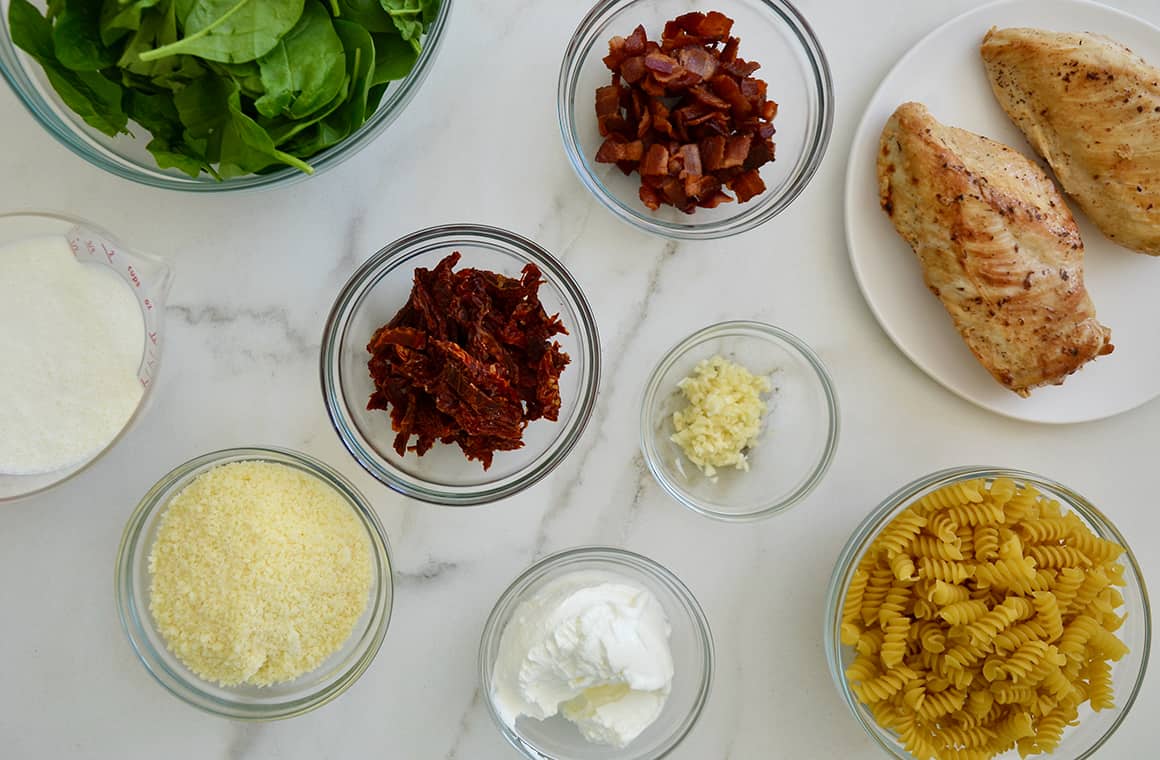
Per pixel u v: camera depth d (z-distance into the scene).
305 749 0.56
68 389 0.53
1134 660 0.55
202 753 0.56
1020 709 0.52
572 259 0.56
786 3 0.55
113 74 0.48
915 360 0.56
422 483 0.55
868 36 0.57
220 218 0.55
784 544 0.57
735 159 0.53
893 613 0.52
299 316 0.56
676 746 0.54
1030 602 0.51
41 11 0.51
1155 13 0.57
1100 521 0.54
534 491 0.56
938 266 0.54
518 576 0.55
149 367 0.53
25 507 0.55
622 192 0.56
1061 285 0.53
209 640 0.52
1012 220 0.52
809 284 0.57
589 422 0.57
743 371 0.56
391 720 0.56
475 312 0.52
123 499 0.55
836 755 0.57
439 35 0.51
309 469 0.54
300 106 0.48
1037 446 0.57
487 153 0.56
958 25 0.55
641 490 0.57
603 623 0.52
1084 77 0.53
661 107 0.53
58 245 0.53
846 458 0.57
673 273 0.57
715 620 0.57
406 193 0.56
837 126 0.56
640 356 0.57
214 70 0.48
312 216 0.55
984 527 0.52
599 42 0.56
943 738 0.53
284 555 0.52
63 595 0.55
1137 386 0.56
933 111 0.56
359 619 0.55
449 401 0.51
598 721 0.53
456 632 0.56
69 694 0.56
